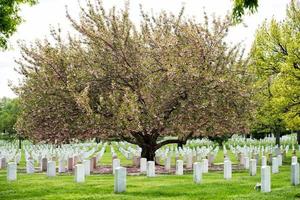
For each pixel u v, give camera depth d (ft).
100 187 52.16
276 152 98.17
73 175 68.59
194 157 90.58
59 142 81.51
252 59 100.68
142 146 85.25
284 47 106.32
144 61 80.23
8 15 55.98
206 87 76.28
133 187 52.44
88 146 148.05
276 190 49.55
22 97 82.17
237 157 98.12
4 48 58.75
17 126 81.87
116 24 79.51
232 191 49.75
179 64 76.23
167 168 76.18
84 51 84.94
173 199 44.65
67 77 77.30
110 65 80.02
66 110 78.89
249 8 35.65
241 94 78.23
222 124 80.28
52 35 84.64
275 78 108.06
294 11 104.37
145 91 77.00
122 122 75.00
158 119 74.59
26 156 99.04
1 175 69.00
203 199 45.06
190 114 76.38
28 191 50.03
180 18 84.48
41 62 82.33
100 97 74.43
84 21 81.51
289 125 94.94
